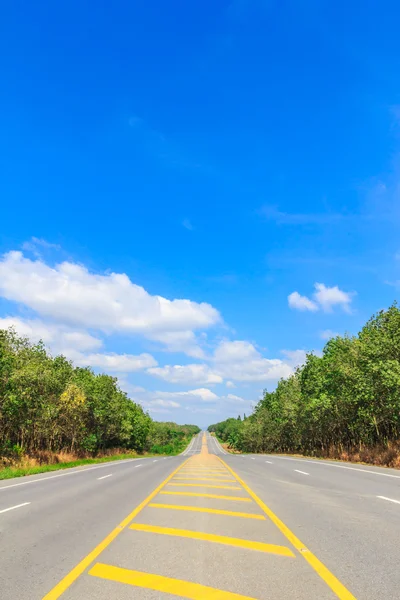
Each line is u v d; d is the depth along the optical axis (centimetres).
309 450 4500
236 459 3431
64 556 588
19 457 2548
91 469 2406
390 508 887
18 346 2977
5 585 474
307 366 4625
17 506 1025
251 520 820
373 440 3148
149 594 442
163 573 509
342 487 1249
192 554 588
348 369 2883
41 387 3059
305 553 580
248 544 637
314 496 1098
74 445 3875
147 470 2281
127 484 1527
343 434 3788
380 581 466
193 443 17088
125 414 5088
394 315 2584
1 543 662
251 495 1172
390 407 2336
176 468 2427
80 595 442
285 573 500
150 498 1152
